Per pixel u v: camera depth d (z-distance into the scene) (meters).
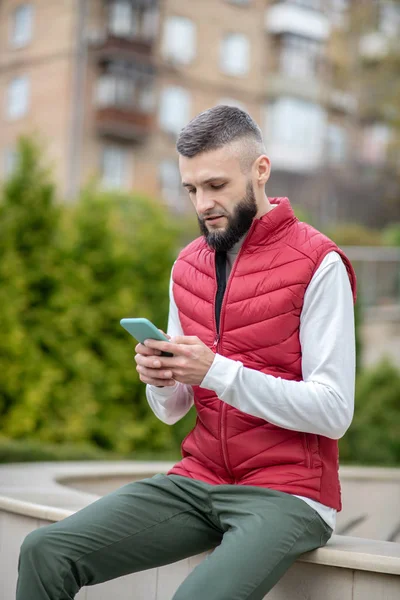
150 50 22.70
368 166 23.86
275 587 2.19
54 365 6.71
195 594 1.90
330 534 2.16
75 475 3.82
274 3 25.62
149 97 22.88
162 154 23.33
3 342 6.48
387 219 23.00
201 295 2.27
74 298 6.88
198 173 2.12
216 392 2.06
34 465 4.14
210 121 2.13
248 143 2.15
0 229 6.74
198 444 2.25
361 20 21.66
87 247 7.12
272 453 2.12
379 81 20.78
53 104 21.98
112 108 21.81
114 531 2.10
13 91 22.94
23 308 6.62
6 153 23.00
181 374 2.05
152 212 8.24
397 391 7.66
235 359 2.16
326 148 26.00
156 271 7.53
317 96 25.88
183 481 2.21
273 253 2.16
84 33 21.72
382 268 14.86
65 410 6.68
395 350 12.42
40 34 22.38
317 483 2.11
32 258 6.77
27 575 2.05
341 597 2.08
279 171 24.59
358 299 8.40
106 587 2.56
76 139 21.58
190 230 17.33
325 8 25.92
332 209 23.72
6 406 6.55
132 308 7.16
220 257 2.25
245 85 25.27
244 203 2.14
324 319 2.08
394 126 20.66
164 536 2.15
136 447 7.04
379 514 4.07
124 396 7.08
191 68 24.02
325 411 2.01
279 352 2.13
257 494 2.09
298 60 25.94
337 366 2.05
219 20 24.58
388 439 7.34
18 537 2.75
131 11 22.38
